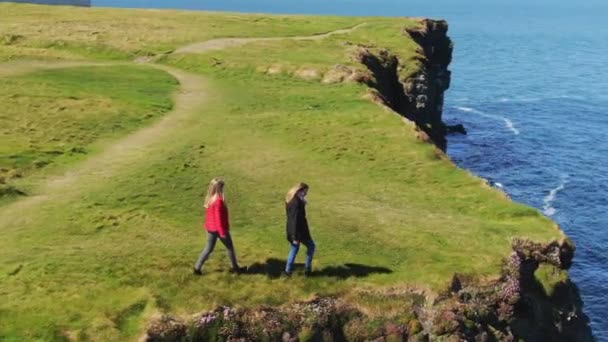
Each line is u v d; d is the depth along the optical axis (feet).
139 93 166.91
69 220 87.86
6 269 73.31
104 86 171.53
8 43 224.94
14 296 68.18
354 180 112.68
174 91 173.37
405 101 234.79
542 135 328.49
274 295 72.69
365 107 159.53
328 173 115.65
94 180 104.68
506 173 263.08
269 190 105.29
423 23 342.23
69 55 215.72
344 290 75.10
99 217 89.04
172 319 66.95
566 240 92.94
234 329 68.28
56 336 63.10
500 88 473.26
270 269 77.51
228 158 120.37
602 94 450.30
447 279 78.02
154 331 65.36
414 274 78.74
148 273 73.87
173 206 95.40
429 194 108.17
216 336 67.51
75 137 127.54
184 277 73.51
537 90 465.47
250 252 81.15
